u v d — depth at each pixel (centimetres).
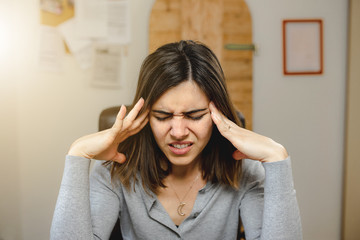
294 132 221
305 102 220
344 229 223
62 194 80
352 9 212
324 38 218
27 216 209
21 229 209
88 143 84
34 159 208
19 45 202
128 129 86
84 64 209
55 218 79
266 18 215
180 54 79
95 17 208
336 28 218
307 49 218
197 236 95
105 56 210
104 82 210
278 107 218
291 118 220
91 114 211
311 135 221
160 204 94
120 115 83
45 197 210
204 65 79
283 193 80
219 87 82
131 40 211
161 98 78
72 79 209
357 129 218
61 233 77
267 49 216
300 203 225
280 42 216
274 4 215
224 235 99
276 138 220
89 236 80
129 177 94
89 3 207
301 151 222
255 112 218
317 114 221
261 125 218
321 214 227
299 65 218
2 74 201
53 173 210
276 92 218
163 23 210
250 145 83
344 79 220
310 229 227
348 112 217
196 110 79
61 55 207
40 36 203
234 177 95
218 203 96
